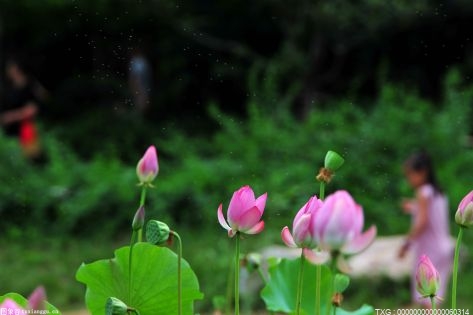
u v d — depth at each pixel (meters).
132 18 18.89
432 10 19.06
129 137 18.16
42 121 19.41
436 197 7.57
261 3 19.44
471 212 1.78
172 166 14.80
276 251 8.89
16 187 12.33
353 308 8.60
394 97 15.61
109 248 11.35
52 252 10.98
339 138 13.86
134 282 2.01
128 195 12.22
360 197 12.65
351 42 19.23
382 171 13.36
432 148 14.20
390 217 12.32
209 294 8.86
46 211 12.20
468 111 15.04
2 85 18.89
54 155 13.62
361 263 9.23
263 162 13.56
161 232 1.78
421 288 1.79
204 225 11.90
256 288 7.08
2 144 13.12
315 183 12.41
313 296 2.22
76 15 18.92
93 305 2.04
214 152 15.00
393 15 17.91
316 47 19.22
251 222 1.75
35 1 18.64
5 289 9.37
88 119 19.08
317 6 17.91
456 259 1.81
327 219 1.56
